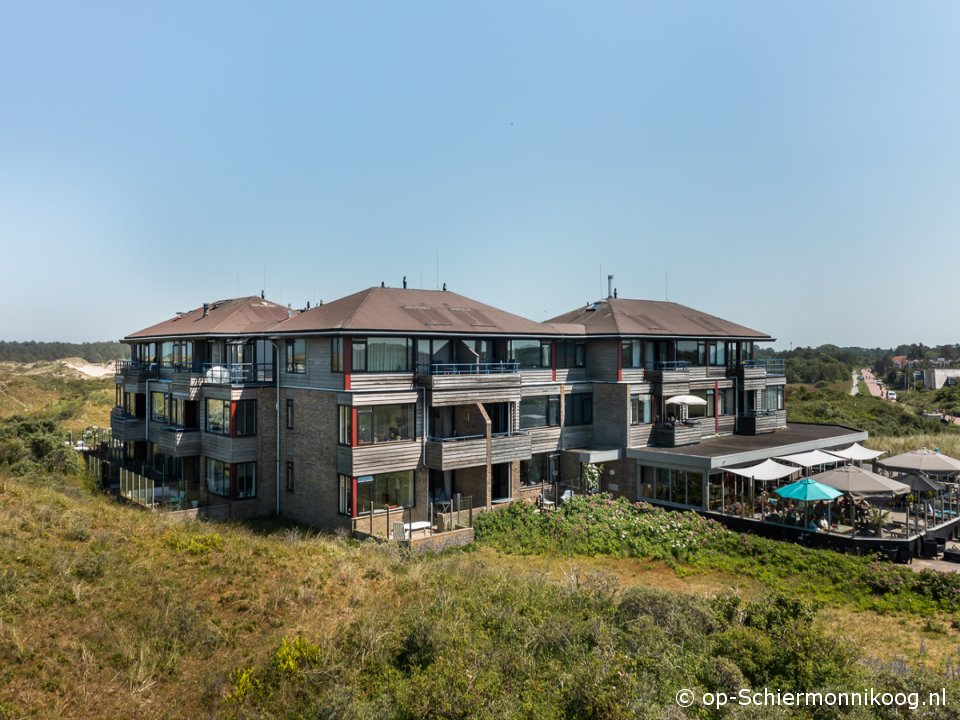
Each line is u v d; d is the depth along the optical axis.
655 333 35.66
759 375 41.47
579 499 29.23
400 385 28.03
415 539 24.48
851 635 17.05
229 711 11.80
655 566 23.16
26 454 35.06
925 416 77.12
